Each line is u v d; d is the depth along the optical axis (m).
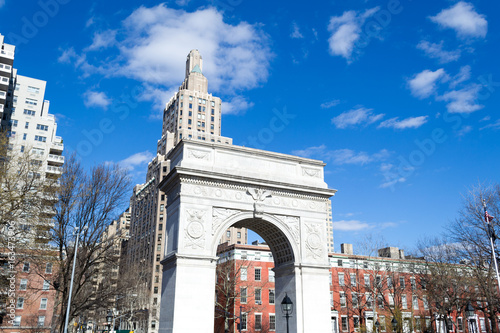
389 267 75.69
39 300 67.62
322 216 45.50
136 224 145.62
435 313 73.19
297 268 42.69
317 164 47.81
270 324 72.62
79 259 46.19
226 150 43.88
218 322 75.56
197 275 38.25
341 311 74.19
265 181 43.00
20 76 105.75
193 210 40.00
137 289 79.94
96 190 47.50
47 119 105.75
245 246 75.44
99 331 95.38
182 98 158.12
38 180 48.56
